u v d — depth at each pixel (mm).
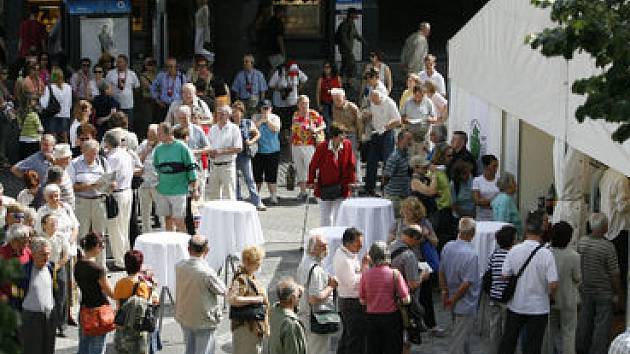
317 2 66188
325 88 53719
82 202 35781
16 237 27828
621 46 21828
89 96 53719
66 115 51125
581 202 30188
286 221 43594
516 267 27562
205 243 27844
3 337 14820
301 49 66375
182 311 27812
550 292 27516
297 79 54938
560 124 28781
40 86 50406
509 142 38500
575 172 29922
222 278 36156
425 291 31562
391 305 27234
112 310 27859
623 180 30719
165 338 31828
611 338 29797
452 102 43938
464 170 35094
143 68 57344
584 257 28938
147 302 26953
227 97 45625
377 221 36156
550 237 28906
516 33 31891
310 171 38688
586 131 27484
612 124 25938
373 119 45656
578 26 21953
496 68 34094
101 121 50438
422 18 72875
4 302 15078
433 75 51312
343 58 60906
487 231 33000
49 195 31500
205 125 42594
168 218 37938
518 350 30625
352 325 27859
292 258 39062
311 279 27953
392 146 45688
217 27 66188
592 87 22438
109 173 35844
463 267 28781
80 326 27672
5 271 15242
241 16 66125
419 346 31203
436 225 34844
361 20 62219
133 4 64562
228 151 41531
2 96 51688
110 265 37531
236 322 26938
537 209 35531
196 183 37938
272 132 45562
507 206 34312
